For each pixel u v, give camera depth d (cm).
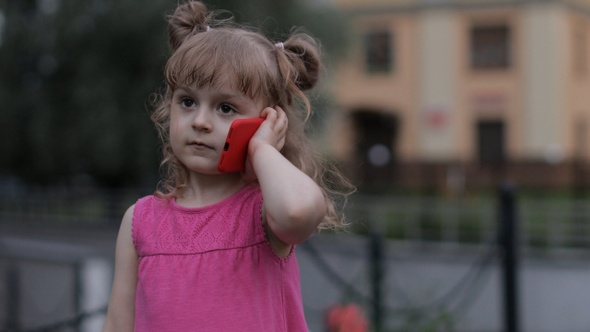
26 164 1368
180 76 162
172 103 167
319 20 1311
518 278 513
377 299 498
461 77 1958
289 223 143
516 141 1925
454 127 1959
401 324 542
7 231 1128
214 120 161
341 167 239
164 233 165
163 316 158
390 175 1852
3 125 1284
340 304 466
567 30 1941
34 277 629
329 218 187
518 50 1917
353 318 442
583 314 659
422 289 666
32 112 1285
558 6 1889
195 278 158
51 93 1266
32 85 1298
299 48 177
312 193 145
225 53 161
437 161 1830
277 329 161
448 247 895
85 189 1295
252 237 162
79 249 717
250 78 161
